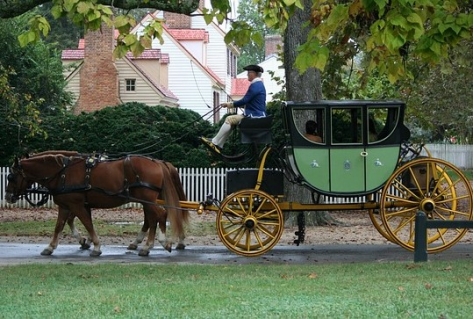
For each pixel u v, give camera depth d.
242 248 18.94
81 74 46.72
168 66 53.59
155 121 32.97
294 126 18.19
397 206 18.83
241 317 10.80
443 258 17.98
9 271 15.97
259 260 18.30
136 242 20.34
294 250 20.36
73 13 13.38
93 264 17.36
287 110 18.17
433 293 12.56
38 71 40.78
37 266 16.78
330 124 18.22
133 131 32.50
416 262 16.84
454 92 35.16
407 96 31.62
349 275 14.95
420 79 29.81
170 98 50.22
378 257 18.80
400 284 13.61
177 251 20.12
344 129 19.50
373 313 11.00
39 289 13.67
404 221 20.62
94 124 32.88
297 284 13.79
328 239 23.12
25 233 24.56
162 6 18.94
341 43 15.30
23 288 13.79
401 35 12.61
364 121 18.19
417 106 34.16
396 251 20.02
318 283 13.90
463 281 13.79
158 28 13.72
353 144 18.25
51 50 54.50
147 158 19.38
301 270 15.81
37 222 27.69
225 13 14.59
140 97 48.25
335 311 11.14
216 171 31.59
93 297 12.61
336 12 13.19
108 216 30.38
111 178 19.19
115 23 13.54
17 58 40.28
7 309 11.75
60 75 43.16
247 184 18.91
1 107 33.34
